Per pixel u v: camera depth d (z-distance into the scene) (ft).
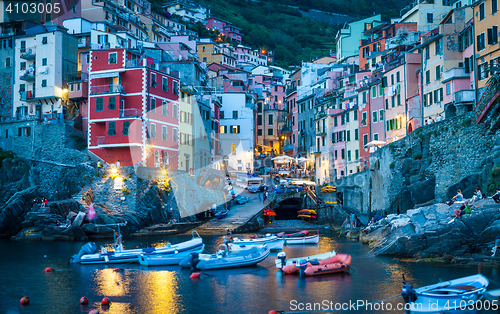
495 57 168.96
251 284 111.34
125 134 220.23
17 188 226.38
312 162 353.92
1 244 179.01
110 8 354.33
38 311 90.94
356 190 247.91
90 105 230.68
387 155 203.51
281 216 282.97
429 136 184.03
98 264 137.90
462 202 140.15
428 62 213.66
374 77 275.80
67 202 208.13
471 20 190.29
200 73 323.98
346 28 439.22
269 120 434.30
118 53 234.38
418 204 180.24
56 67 266.16
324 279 114.93
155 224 211.41
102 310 91.35
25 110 269.85
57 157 243.40
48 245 175.73
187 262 132.46
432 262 129.49
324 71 383.86
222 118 347.15
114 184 213.66
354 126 290.35
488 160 152.05
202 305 94.38
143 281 115.65
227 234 208.13
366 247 165.07
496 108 153.07
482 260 122.72
